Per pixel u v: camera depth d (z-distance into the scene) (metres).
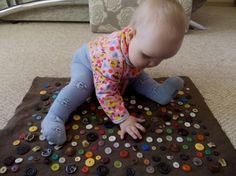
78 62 0.89
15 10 1.60
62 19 1.67
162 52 0.65
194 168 0.66
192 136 0.75
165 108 0.86
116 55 0.75
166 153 0.70
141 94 0.91
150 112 0.84
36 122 0.79
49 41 1.39
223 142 0.74
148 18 0.65
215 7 2.05
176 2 0.67
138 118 0.80
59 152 0.69
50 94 0.90
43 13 1.64
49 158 0.67
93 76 0.83
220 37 1.48
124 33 0.76
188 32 1.54
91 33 1.52
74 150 0.70
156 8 0.65
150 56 0.68
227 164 0.67
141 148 0.71
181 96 0.92
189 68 1.14
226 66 1.17
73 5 1.61
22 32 1.51
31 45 1.34
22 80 1.04
